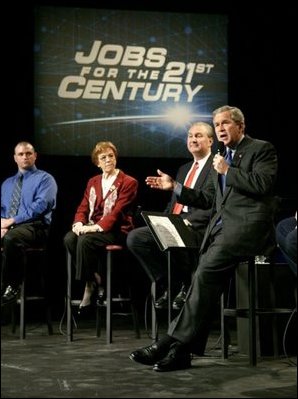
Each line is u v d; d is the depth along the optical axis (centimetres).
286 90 576
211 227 326
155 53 560
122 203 433
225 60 566
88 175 566
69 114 551
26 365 313
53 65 550
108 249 399
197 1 565
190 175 413
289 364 320
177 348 303
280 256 421
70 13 552
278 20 574
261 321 354
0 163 550
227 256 305
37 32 548
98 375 286
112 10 556
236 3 570
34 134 546
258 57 574
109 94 555
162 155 559
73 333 452
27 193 456
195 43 564
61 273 574
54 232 571
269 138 575
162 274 403
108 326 398
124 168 567
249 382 269
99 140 554
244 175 310
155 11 559
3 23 548
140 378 279
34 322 529
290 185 574
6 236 431
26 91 551
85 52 554
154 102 559
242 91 572
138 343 400
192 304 304
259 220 312
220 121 325
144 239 399
